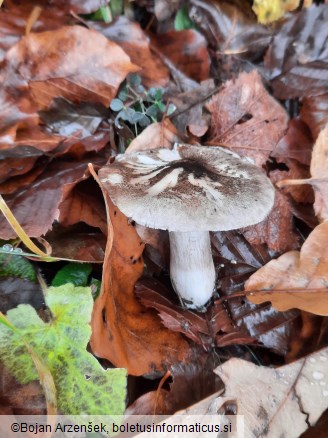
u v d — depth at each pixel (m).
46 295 0.13
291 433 0.13
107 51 0.18
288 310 0.16
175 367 0.14
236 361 0.13
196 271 0.16
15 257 0.15
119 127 0.19
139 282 0.16
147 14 0.24
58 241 0.16
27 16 0.19
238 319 0.16
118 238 0.14
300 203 0.19
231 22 0.23
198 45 0.22
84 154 0.18
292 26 0.23
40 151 0.17
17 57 0.18
